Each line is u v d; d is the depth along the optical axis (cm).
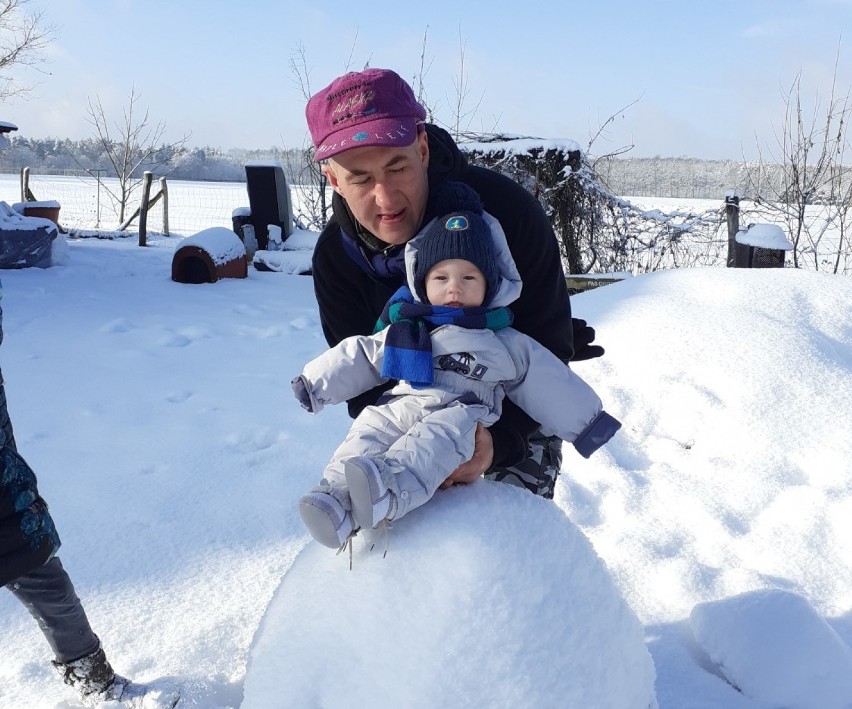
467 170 208
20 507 200
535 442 226
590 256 1020
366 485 151
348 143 175
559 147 965
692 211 977
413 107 183
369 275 216
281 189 1266
